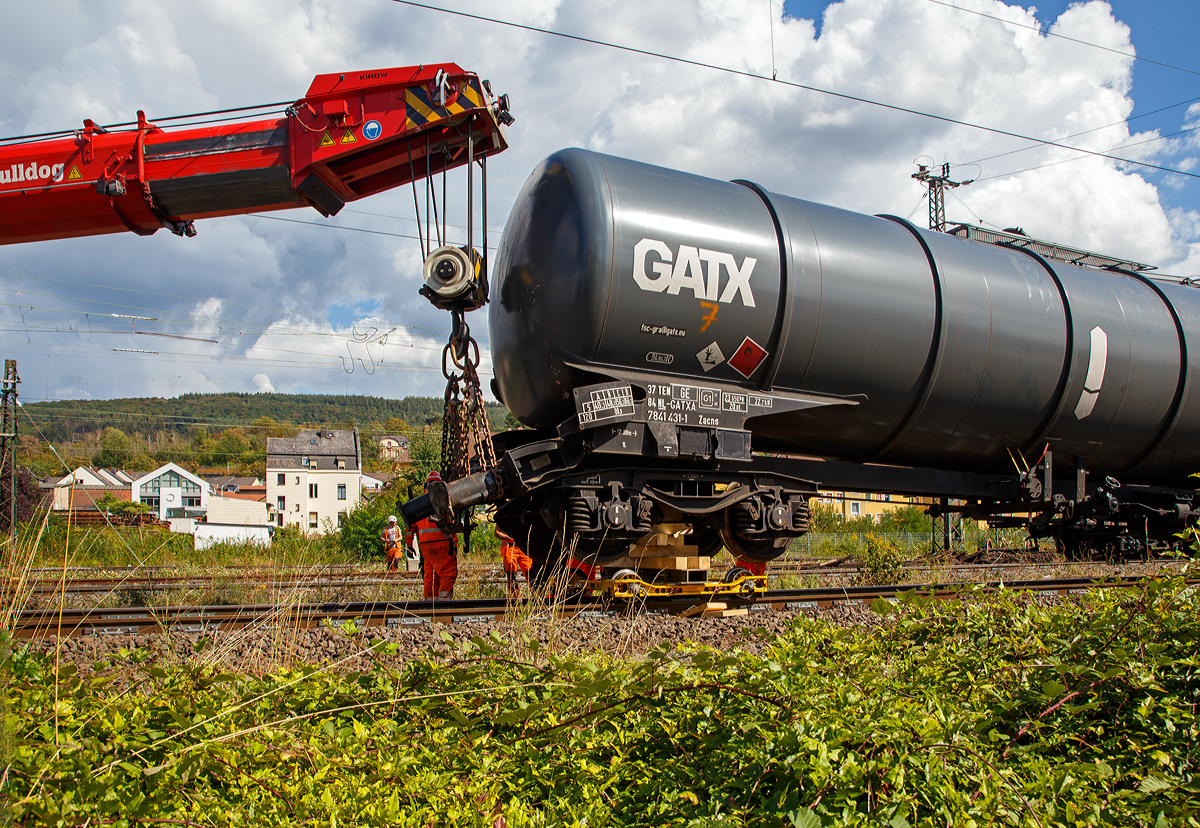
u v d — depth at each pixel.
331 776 2.84
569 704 3.45
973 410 8.93
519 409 8.00
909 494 9.66
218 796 2.77
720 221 7.49
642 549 7.77
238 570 11.42
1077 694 3.54
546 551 8.10
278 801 2.69
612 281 6.93
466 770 2.99
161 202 7.38
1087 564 12.42
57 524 10.31
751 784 2.70
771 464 8.46
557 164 7.41
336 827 2.39
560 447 7.20
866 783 2.64
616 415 6.96
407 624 6.38
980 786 2.65
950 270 8.66
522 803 2.74
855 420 8.45
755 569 8.88
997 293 8.92
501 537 9.00
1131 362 9.81
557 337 7.15
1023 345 9.00
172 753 2.81
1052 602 7.77
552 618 5.94
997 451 9.53
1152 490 11.23
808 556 18.81
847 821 2.39
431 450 31.06
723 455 7.38
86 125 7.29
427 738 3.17
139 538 12.16
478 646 3.81
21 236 7.55
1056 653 4.11
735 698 3.34
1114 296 9.97
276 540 19.72
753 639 6.08
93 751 2.75
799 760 2.66
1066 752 3.35
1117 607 4.46
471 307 7.59
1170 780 2.75
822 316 7.78
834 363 7.96
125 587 9.03
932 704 3.44
